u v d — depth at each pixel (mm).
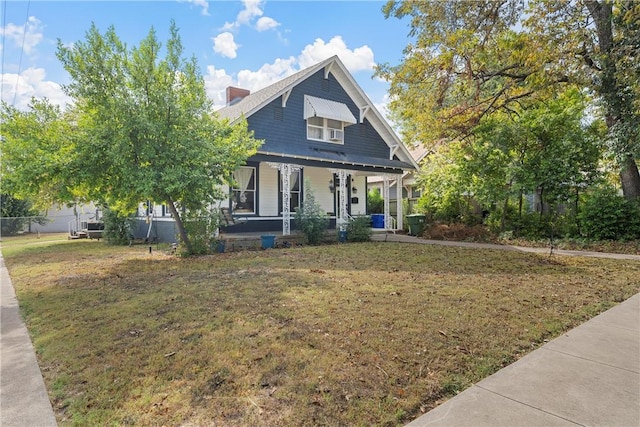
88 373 3115
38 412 2576
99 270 8133
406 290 5617
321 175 16781
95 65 8352
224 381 2893
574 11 10055
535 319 4355
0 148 8227
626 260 8516
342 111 15586
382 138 17984
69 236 18469
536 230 12617
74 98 8984
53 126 8789
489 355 3387
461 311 4574
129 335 3945
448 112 13336
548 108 11977
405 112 14109
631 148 10094
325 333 3820
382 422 2385
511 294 5445
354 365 3123
